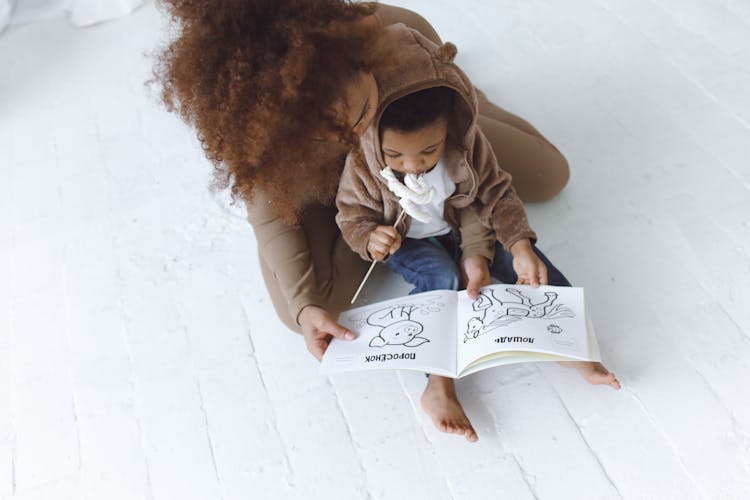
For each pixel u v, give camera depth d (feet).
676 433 3.81
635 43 5.89
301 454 4.15
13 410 4.64
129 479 4.21
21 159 6.21
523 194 4.89
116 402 4.57
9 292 5.28
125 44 7.07
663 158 5.08
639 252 4.61
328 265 4.54
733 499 3.55
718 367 4.01
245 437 4.28
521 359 3.65
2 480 4.33
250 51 2.81
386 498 3.89
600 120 5.42
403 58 3.37
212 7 2.82
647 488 3.66
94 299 5.11
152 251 5.32
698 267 4.46
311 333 4.15
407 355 3.79
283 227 4.40
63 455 4.38
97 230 5.53
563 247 4.75
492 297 4.04
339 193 4.24
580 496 3.70
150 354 4.76
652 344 4.18
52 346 4.91
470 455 3.96
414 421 4.17
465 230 4.37
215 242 5.30
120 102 6.52
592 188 5.02
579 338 3.67
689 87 5.49
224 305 4.93
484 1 6.59
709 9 5.98
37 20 7.42
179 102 3.12
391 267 4.52
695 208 4.76
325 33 2.91
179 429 4.38
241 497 4.04
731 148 5.04
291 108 2.89
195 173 5.80
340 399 4.34
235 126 2.88
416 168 3.67
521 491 3.78
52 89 6.78
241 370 4.58
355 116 3.20
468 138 3.76
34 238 5.58
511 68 5.95
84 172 5.98
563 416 4.00
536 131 5.03
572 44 6.02
